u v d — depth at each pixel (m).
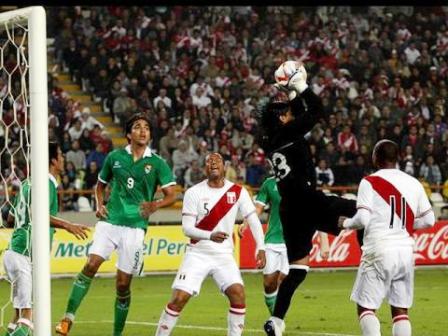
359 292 22.44
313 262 53.66
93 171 58.69
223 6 79.50
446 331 30.28
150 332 30.22
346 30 81.38
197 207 24.27
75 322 33.12
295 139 24.38
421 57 80.31
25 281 22.69
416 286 46.03
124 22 74.75
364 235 22.64
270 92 71.88
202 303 38.81
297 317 34.00
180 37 75.12
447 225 56.19
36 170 18.34
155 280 49.41
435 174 66.56
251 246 53.06
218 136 66.38
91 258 26.78
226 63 74.44
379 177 22.47
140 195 27.19
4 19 19.55
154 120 66.50
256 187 61.84
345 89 74.69
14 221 22.89
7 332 23.52
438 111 71.81
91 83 71.06
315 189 24.66
